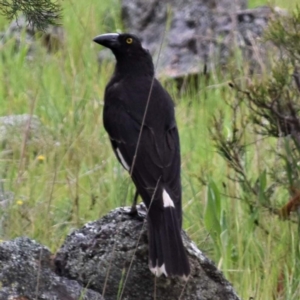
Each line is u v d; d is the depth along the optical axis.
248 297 9.70
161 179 8.86
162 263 8.27
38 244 8.75
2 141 13.35
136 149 9.05
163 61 17.48
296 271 10.31
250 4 20.25
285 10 14.95
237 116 13.59
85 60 16.86
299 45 11.07
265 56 15.48
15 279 8.37
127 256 8.66
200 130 14.12
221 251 10.48
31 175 12.12
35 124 13.63
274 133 11.20
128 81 9.91
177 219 8.52
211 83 16.41
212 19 17.94
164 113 9.50
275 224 11.04
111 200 11.57
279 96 11.05
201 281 8.76
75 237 8.83
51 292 8.35
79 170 12.27
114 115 9.59
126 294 8.67
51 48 17.84
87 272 8.68
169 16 17.92
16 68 16.39
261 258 10.55
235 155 11.42
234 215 11.20
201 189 11.90
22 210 11.19
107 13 19.42
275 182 11.42
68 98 14.97
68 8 18.92
